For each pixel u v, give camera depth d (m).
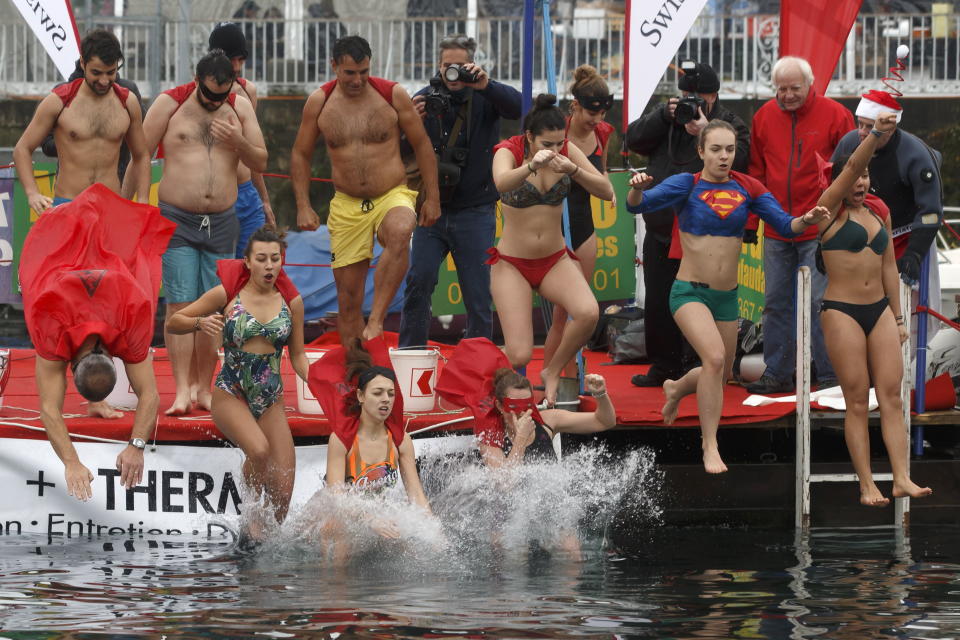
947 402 14.73
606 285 18.84
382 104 14.45
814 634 9.21
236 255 17.25
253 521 13.09
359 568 11.44
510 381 13.12
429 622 9.42
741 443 15.72
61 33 18.78
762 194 13.23
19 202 18.69
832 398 14.52
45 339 12.18
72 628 9.22
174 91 14.52
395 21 35.06
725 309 13.33
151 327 12.57
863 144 12.45
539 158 12.41
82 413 14.19
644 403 15.01
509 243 13.70
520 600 10.17
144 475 13.48
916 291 15.84
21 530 13.47
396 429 12.88
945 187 32.91
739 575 11.27
